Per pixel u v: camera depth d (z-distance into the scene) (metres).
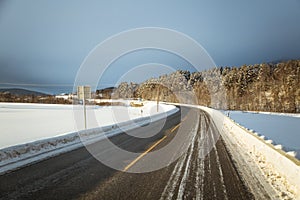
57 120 23.72
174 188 5.02
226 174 5.94
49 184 5.25
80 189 4.96
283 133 16.33
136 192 4.80
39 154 8.13
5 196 4.59
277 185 5.15
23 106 51.94
